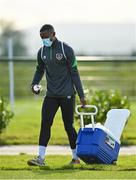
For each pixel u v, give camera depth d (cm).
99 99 3111
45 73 2239
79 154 2167
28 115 4431
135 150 2859
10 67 4194
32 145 3114
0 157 2570
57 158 2533
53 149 2922
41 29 2202
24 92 6106
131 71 5741
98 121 3069
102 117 3069
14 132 3491
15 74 6100
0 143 3136
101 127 2184
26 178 1934
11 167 2173
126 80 5753
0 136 3300
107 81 5725
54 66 2203
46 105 2228
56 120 3819
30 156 2609
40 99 5859
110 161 2202
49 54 2205
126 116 2281
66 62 2205
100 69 5725
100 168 2100
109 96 3147
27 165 2238
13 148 2991
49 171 2069
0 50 5797
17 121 4009
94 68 5719
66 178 1927
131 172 2038
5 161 2414
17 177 1955
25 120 4088
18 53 6200
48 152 2792
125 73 5753
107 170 2081
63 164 2309
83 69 5731
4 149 2952
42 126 2228
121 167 2125
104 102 3097
